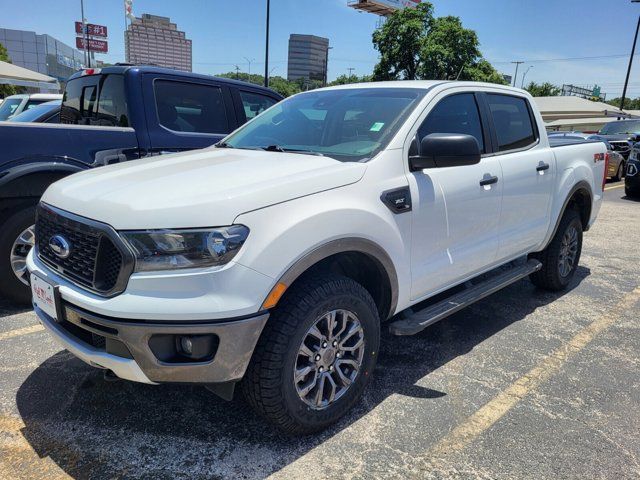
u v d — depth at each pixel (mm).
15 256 4102
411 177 3027
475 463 2500
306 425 2588
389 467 2465
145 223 2205
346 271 3041
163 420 2824
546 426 2809
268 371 2379
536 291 5086
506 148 3998
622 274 5730
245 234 2244
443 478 2396
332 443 2641
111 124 4977
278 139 3531
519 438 2697
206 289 2178
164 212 2217
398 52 31203
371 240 2717
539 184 4188
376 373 3377
